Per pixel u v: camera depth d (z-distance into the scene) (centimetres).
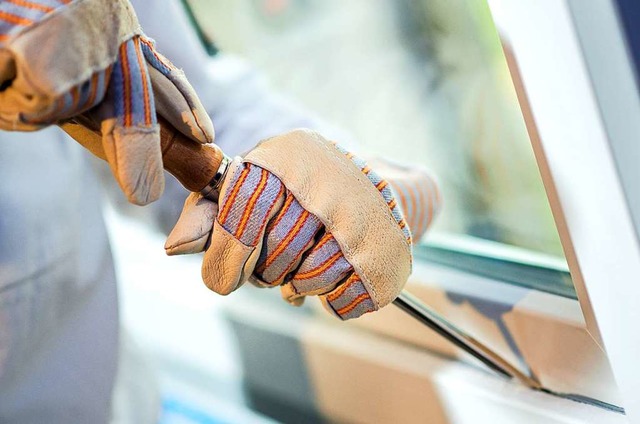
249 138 120
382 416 130
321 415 144
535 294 109
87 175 131
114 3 84
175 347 169
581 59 87
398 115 124
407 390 124
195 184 90
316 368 137
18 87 81
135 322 174
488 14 110
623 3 87
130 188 84
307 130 91
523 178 113
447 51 116
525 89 90
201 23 149
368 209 89
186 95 89
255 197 87
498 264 114
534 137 92
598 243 93
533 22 87
